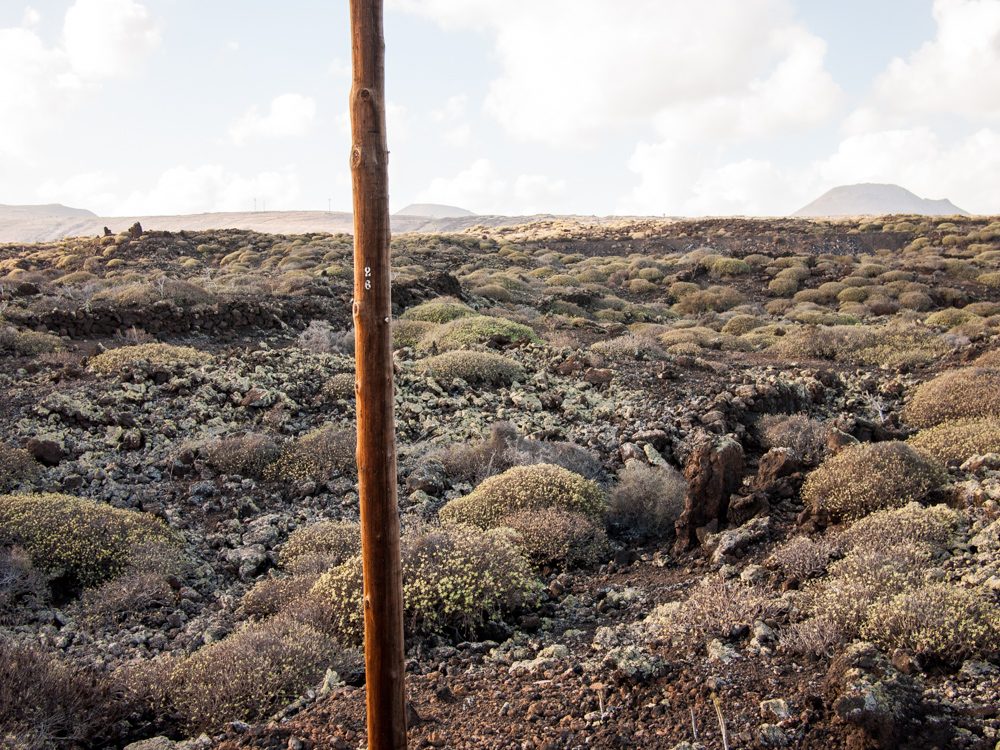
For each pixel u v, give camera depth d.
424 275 30.30
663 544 9.34
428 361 17.58
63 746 5.42
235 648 6.30
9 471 10.28
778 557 7.37
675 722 4.86
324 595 7.41
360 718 5.34
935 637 5.16
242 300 21.72
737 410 14.86
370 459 3.47
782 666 5.25
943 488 8.44
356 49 3.27
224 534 9.90
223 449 11.75
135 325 18.41
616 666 5.66
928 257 43.53
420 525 8.90
